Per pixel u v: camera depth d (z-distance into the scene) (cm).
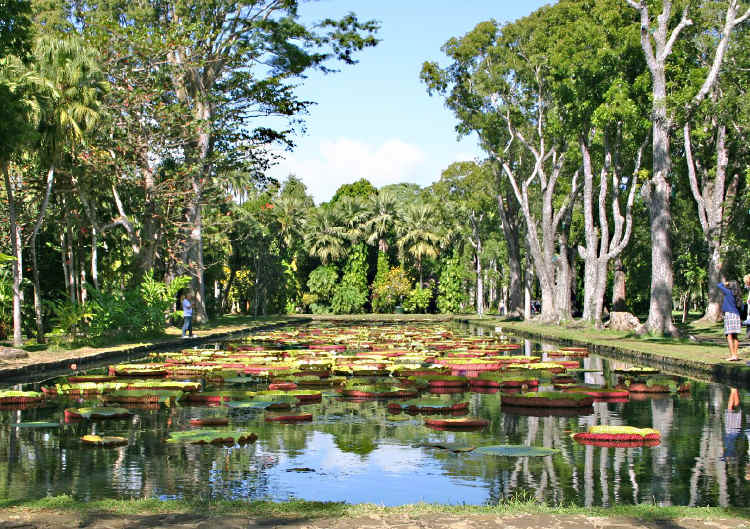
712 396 1298
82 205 3200
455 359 1958
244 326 3994
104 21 3020
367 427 1002
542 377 1552
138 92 2991
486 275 6041
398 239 6750
